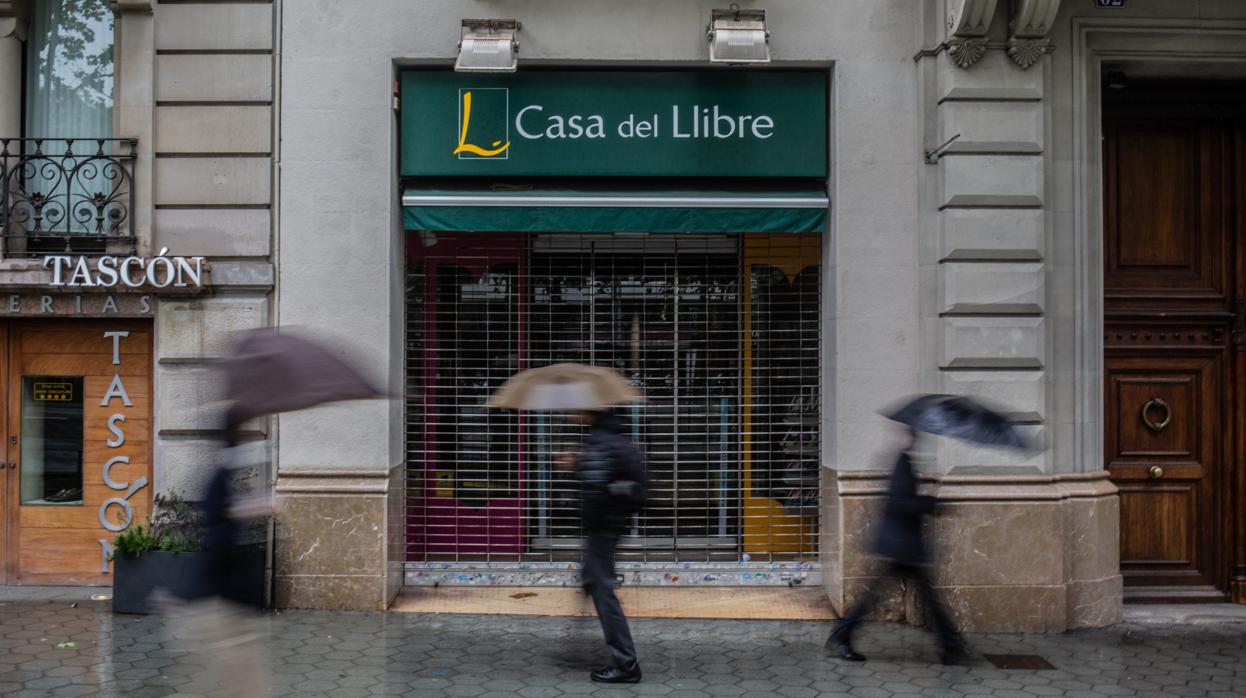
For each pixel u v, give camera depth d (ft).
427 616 24.80
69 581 26.91
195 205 26.02
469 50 24.84
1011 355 24.63
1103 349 26.81
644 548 28.02
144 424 26.86
